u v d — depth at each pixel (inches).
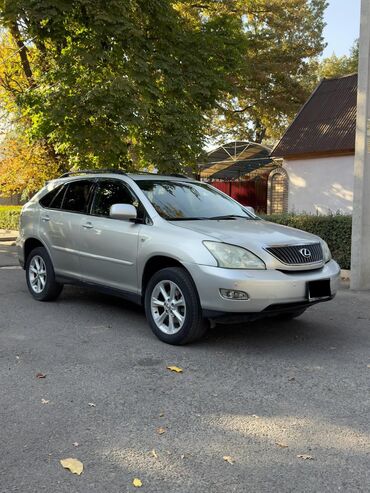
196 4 796.0
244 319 204.4
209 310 205.8
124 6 445.7
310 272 215.2
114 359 203.3
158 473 122.3
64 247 283.3
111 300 313.1
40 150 729.0
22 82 690.8
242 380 181.8
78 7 448.1
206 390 172.7
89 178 286.5
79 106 439.5
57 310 286.0
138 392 170.7
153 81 478.3
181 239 217.5
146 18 491.8
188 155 512.7
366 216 346.9
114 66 469.4
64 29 459.2
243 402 163.2
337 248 423.5
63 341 227.5
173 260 223.0
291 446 135.6
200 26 559.5
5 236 760.3
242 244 206.4
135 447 134.5
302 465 126.2
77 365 196.2
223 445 135.8
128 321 262.5
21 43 656.4
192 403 162.2
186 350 215.0
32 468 124.1
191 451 132.6
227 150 939.3
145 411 156.3
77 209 283.4
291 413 155.4
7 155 748.0
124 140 508.7
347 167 688.4
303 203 741.9
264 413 155.3
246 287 199.0
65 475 121.2
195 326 212.5
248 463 127.0
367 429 145.4
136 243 236.7
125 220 248.1
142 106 443.2
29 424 147.3
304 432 143.3
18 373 187.6
